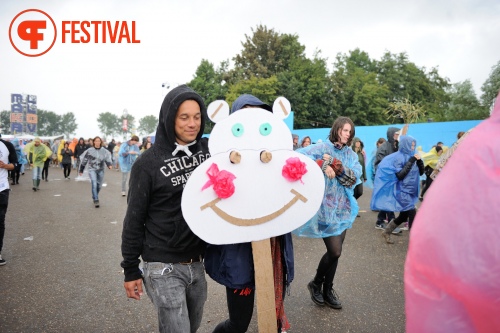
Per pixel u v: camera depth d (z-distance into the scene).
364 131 16.25
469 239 0.81
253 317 3.18
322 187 2.03
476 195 0.82
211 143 1.89
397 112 43.62
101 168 8.98
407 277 0.95
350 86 44.09
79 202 9.79
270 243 2.06
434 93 52.25
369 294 3.65
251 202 1.90
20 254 5.03
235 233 1.87
